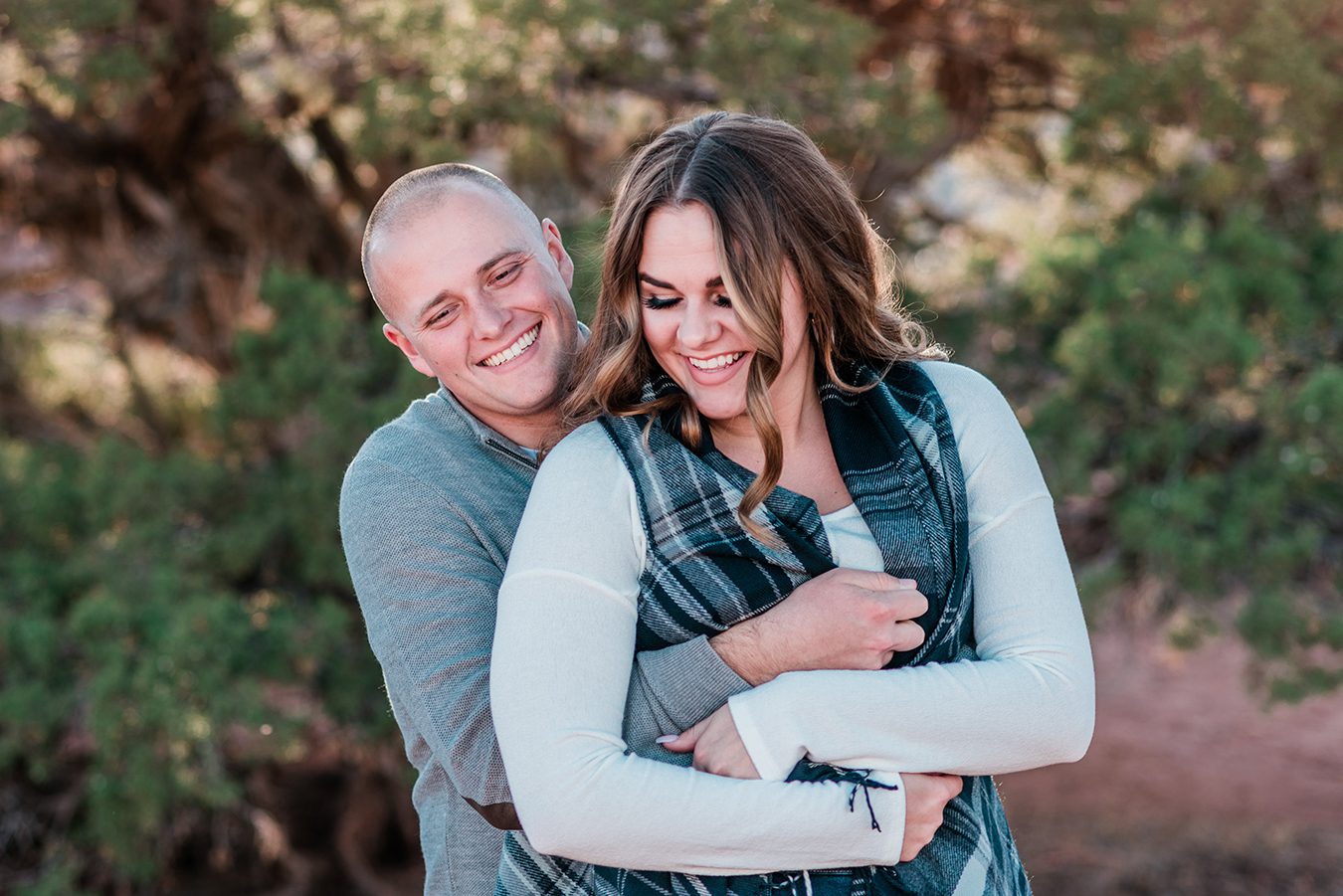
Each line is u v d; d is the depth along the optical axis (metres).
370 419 6.25
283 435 6.64
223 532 6.39
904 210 7.91
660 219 1.35
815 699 1.34
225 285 7.75
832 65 6.24
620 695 1.37
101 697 5.62
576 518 1.39
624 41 6.21
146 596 6.07
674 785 1.31
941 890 1.40
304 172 7.63
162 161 7.03
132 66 5.95
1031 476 1.49
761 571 1.40
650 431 1.43
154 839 6.82
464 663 1.50
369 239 1.68
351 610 6.70
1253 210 6.77
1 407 7.93
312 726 6.82
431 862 1.64
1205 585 6.15
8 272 8.42
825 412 1.47
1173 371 5.80
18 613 6.16
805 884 1.36
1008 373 6.82
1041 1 6.89
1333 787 9.27
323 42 6.54
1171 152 7.20
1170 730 10.45
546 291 1.68
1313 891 7.76
